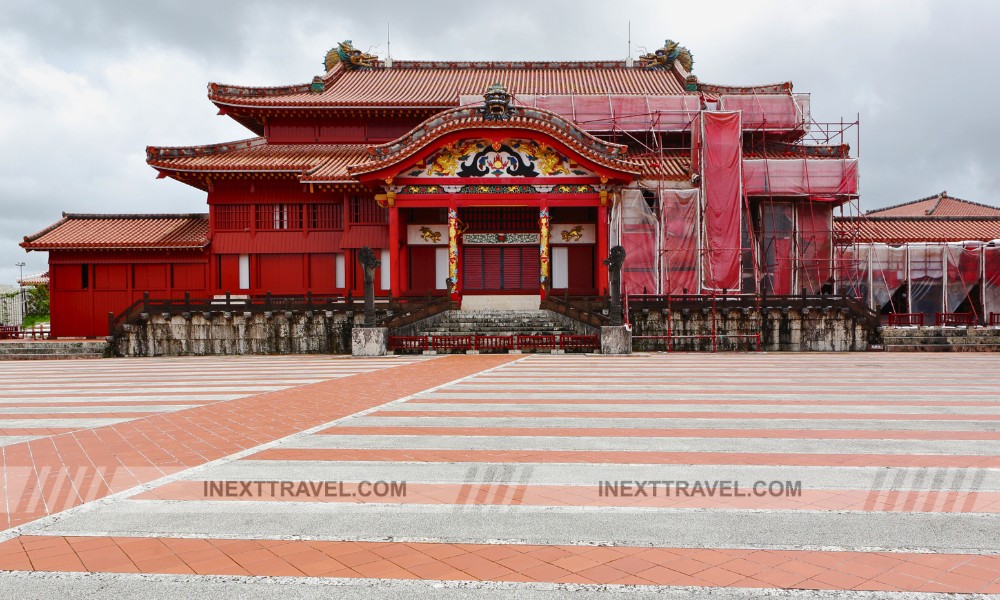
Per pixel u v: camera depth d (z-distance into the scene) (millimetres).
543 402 12500
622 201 36062
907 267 38250
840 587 4340
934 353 28750
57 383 17609
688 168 37312
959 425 9953
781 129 40156
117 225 39094
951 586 4352
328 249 37031
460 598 4199
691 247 35594
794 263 36938
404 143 32938
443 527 5500
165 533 5406
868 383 15828
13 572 4641
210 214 37188
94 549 5070
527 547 5062
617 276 26500
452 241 33938
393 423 10297
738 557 4844
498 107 32281
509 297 36562
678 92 42656
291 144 40406
